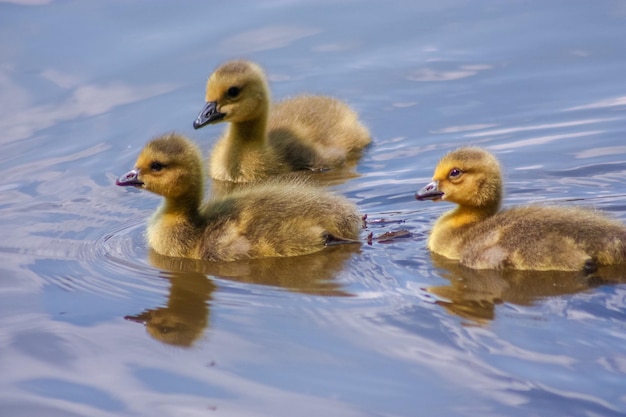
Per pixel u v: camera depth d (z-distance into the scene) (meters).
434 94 20.38
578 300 12.38
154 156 14.91
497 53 21.59
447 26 22.70
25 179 17.59
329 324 12.13
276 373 11.15
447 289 12.97
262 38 22.16
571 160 17.47
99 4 23.08
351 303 12.70
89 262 14.47
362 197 16.69
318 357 11.41
